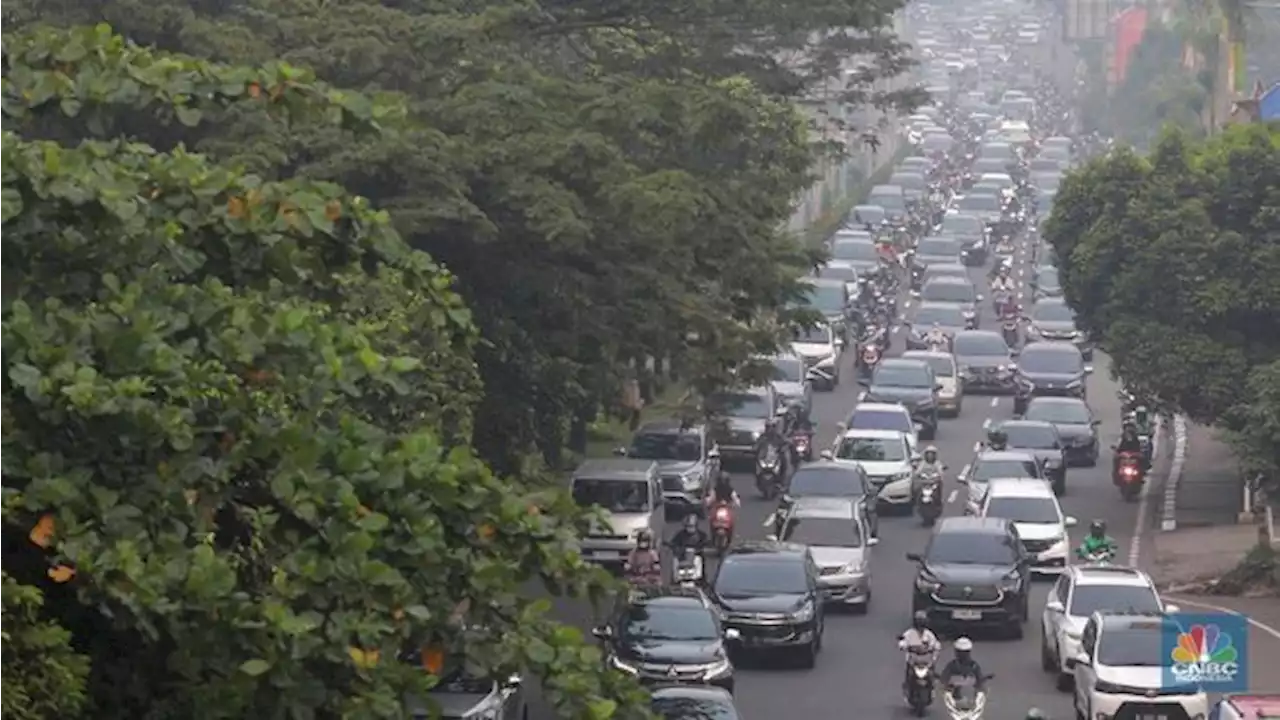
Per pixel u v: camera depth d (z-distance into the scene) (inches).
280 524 993.5
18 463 940.0
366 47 2290.8
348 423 1031.6
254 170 2025.1
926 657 2410.2
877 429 3939.5
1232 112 5703.7
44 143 1048.2
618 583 1055.0
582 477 3203.7
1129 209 3582.7
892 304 6033.5
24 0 2210.9
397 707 965.2
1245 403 3289.9
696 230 2456.9
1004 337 5457.7
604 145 2308.1
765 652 2637.8
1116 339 3533.5
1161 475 4092.0
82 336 975.6
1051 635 2605.8
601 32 2938.0
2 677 890.7
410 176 2156.7
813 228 7160.4
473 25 2359.7
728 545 3309.5
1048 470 3897.6
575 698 1010.7
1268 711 1888.5
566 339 2432.3
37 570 984.9
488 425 2519.7
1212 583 3149.6
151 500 960.9
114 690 984.3
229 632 934.4
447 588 1014.4
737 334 2509.8
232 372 1024.9
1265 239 3506.4
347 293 1461.6
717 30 2893.7
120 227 1019.3
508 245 2343.8
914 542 3491.6
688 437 3666.3
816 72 3326.8
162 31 2265.0
